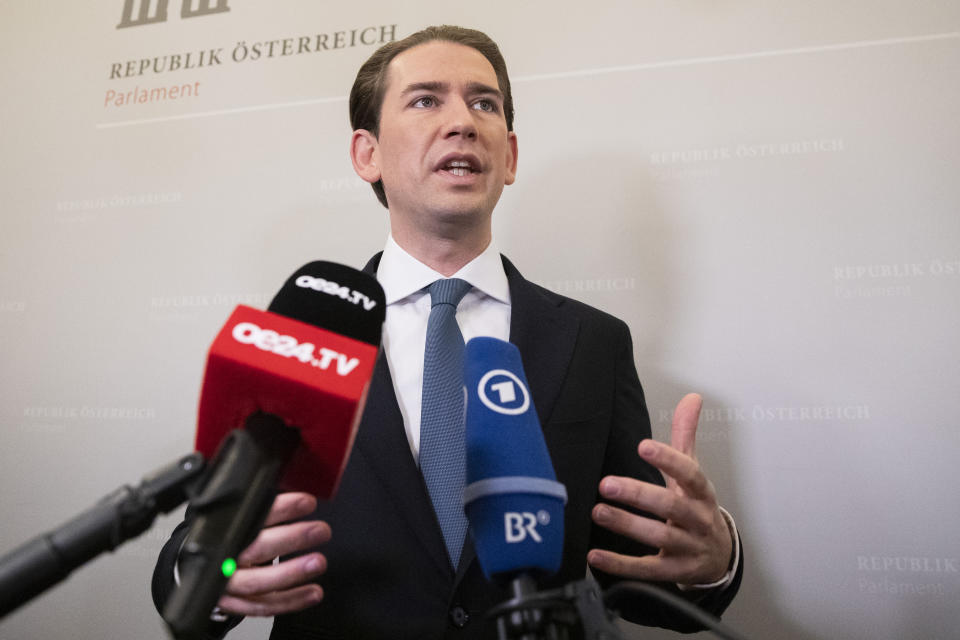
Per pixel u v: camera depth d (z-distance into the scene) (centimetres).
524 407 94
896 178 191
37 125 246
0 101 250
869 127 196
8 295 230
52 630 201
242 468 62
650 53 212
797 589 174
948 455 173
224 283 219
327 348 80
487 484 84
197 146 233
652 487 100
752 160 200
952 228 185
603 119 210
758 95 203
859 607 170
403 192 155
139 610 198
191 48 243
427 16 228
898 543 171
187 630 52
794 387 184
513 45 219
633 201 203
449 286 146
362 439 129
